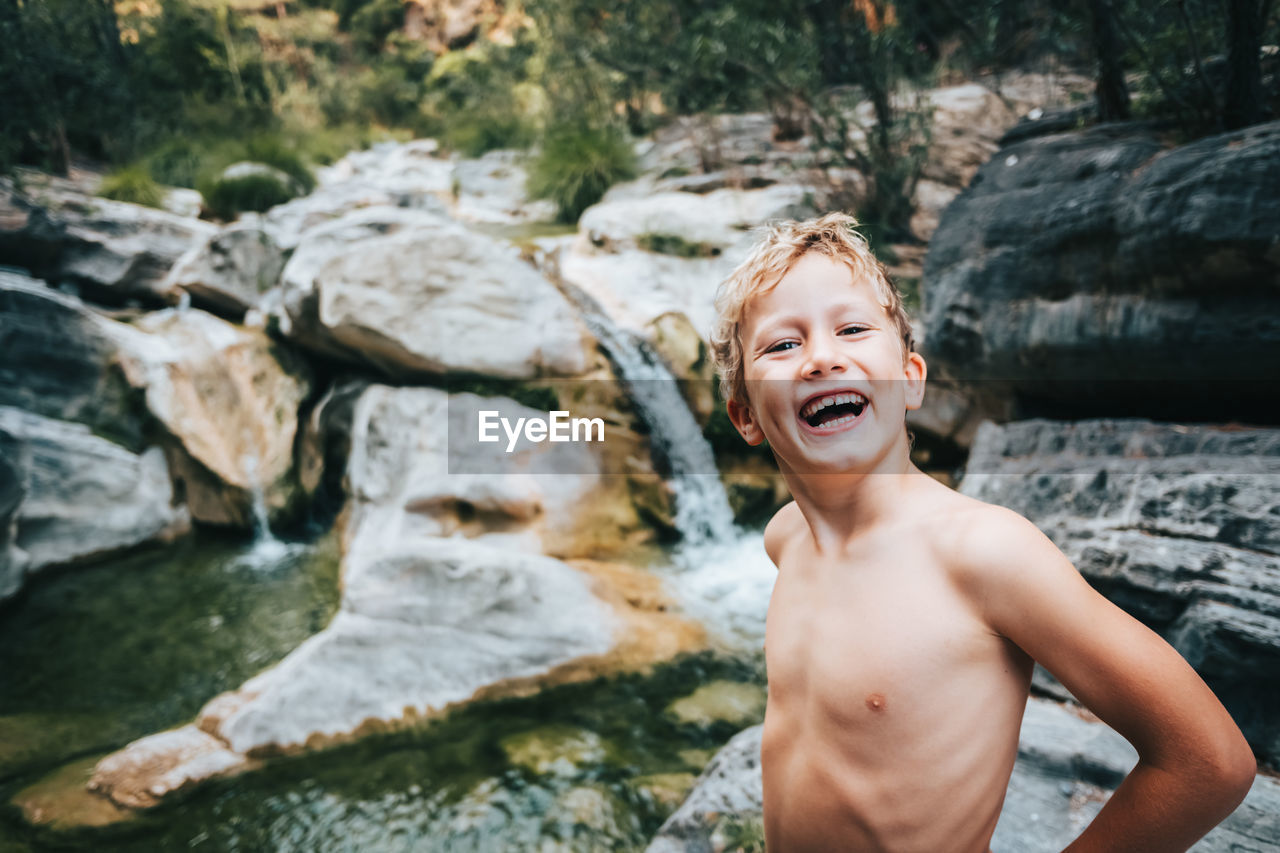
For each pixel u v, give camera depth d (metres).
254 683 3.51
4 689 4.00
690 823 1.91
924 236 6.59
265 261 7.27
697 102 8.23
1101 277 3.53
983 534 0.72
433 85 20.41
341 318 5.57
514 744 3.12
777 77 6.93
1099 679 0.66
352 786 2.95
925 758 0.72
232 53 17.55
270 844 2.68
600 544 5.05
